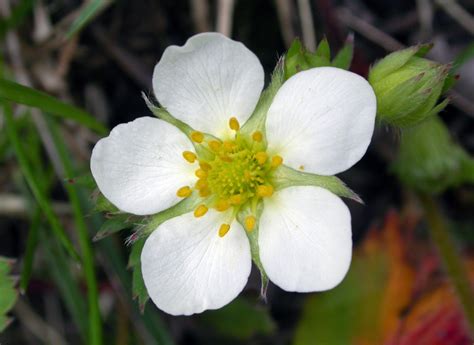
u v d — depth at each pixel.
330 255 0.06
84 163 0.09
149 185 0.07
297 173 0.07
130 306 0.09
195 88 0.07
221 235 0.07
